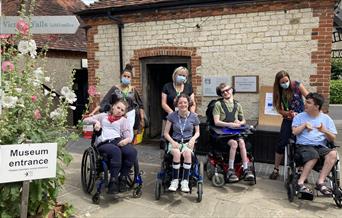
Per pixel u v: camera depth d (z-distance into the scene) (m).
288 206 4.52
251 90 7.34
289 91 5.36
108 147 4.56
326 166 4.51
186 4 7.72
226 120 5.47
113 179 4.49
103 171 4.73
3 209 3.51
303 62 6.88
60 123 3.94
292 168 4.72
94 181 4.64
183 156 4.61
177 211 4.37
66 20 3.72
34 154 3.34
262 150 6.68
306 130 4.86
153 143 8.60
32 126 3.68
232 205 4.55
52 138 3.82
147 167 6.39
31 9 3.84
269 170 6.19
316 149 4.70
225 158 5.36
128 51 8.61
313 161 4.53
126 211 4.36
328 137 4.72
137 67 8.55
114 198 4.78
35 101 3.90
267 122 7.14
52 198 3.87
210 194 4.96
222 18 7.49
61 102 4.04
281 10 6.93
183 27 7.89
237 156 5.35
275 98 5.44
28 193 3.46
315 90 6.82
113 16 8.59
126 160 4.66
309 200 4.70
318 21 6.65
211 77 7.72
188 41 7.89
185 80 5.58
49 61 11.77
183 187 4.54
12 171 3.24
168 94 5.61
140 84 8.59
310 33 6.74
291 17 6.86
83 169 4.98
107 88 8.98
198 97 7.92
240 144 5.20
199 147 7.32
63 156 3.87
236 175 5.16
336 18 8.45
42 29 3.77
